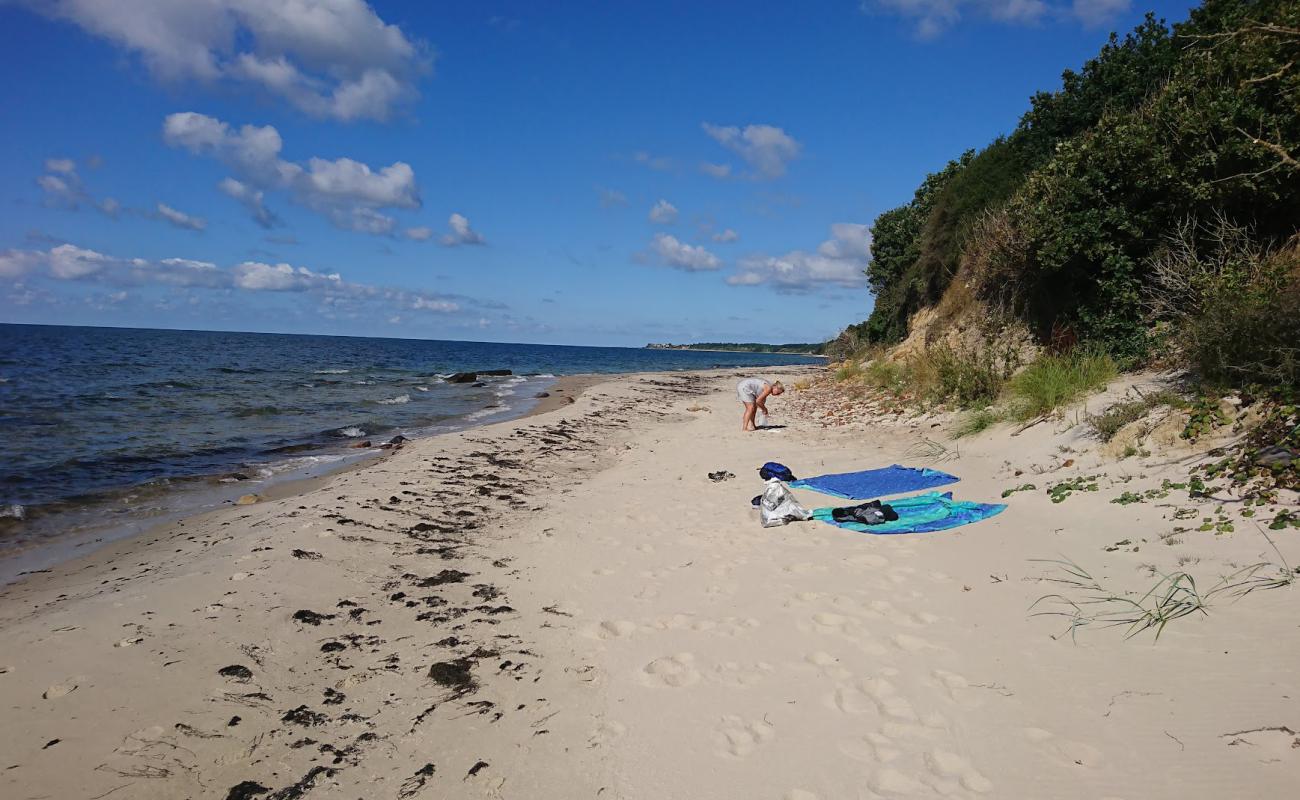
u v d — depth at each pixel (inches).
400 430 616.7
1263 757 108.9
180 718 140.3
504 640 181.9
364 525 279.4
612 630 185.8
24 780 119.8
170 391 870.4
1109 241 409.7
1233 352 259.6
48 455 446.3
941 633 167.2
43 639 170.1
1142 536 197.3
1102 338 402.9
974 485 297.9
